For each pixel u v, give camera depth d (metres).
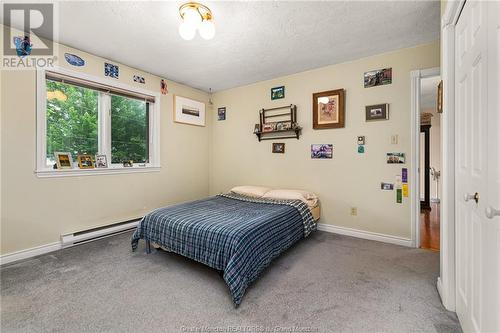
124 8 1.92
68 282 1.85
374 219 2.84
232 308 1.55
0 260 2.14
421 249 2.54
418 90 2.56
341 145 3.04
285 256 2.36
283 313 1.50
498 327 0.92
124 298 1.65
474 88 1.15
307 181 3.33
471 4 1.18
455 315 1.46
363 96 2.88
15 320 1.42
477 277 1.12
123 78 3.04
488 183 0.99
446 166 1.52
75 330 1.35
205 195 4.25
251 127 3.86
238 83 3.82
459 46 1.38
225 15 2.01
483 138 1.04
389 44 2.54
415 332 1.33
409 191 2.62
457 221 1.44
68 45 2.54
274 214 2.30
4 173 2.17
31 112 2.31
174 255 2.37
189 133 3.95
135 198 3.21
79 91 2.76
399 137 2.67
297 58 2.88
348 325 1.39
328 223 3.17
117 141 3.12
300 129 3.32
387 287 1.79
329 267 2.12
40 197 2.38
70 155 2.65
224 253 1.72
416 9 1.94
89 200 2.75
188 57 2.84
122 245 2.62
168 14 2.00
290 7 1.91
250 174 3.90
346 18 2.07
